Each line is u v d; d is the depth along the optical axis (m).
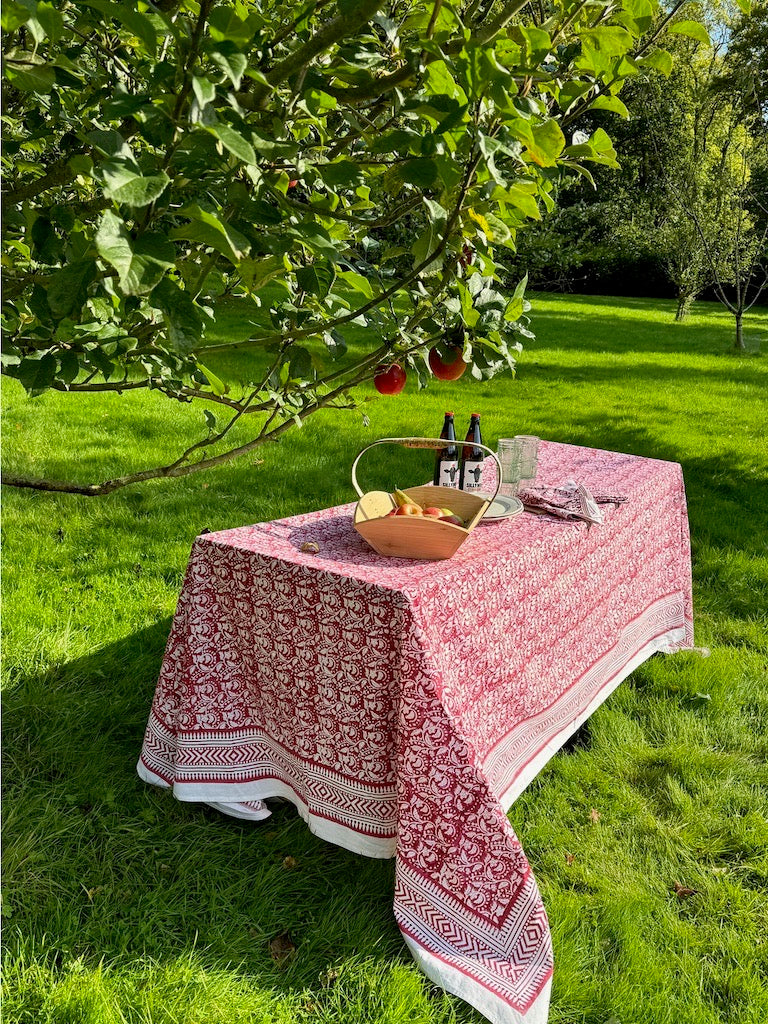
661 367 11.95
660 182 19.02
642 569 3.59
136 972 2.09
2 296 1.54
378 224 1.71
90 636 3.62
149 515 5.04
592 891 2.49
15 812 2.58
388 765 2.32
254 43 1.35
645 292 27.28
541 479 3.55
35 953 2.13
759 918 2.43
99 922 2.22
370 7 1.20
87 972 2.08
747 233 15.05
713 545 5.28
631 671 3.61
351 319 1.60
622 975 2.18
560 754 3.14
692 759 3.12
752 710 3.53
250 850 2.52
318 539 2.67
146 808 2.67
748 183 15.20
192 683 2.60
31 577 4.06
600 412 8.77
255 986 2.08
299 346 1.72
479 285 1.58
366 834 2.39
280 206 1.28
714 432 8.10
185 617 2.65
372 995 2.06
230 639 2.62
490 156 1.20
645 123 20.27
